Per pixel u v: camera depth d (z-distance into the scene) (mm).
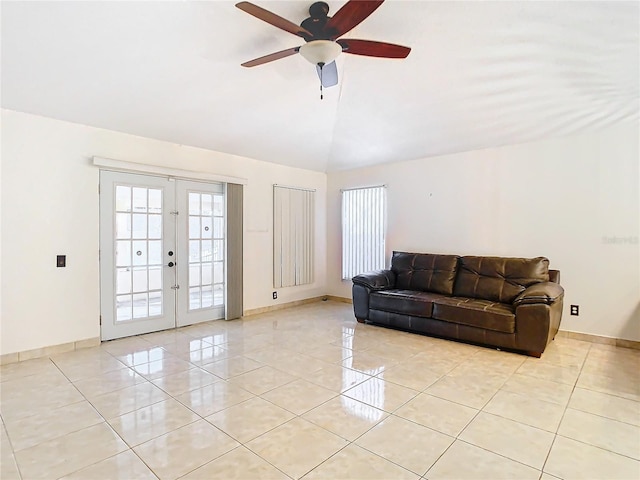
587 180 3900
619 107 3400
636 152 3631
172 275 4445
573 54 2812
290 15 2531
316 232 6266
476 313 3689
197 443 2041
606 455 1926
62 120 3535
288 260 5758
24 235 3348
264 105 3920
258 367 3193
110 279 3922
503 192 4473
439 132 4371
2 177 3227
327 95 3902
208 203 4797
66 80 3037
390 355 3502
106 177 3861
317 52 2229
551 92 3344
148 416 2340
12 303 3291
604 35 2572
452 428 2195
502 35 2719
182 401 2549
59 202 3541
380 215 5641
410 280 4809
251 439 2080
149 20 2523
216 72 3217
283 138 4773
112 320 3957
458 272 4484
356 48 2311
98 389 2736
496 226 4531
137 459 1897
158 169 4172
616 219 3744
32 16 2389
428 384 2830
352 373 3059
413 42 2867
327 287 6477
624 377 2945
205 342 3916
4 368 3146
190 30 2650
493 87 3396
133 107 3547
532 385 2799
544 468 1822
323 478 1750
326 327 4547
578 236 3965
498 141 4367
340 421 2279
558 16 2467
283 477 1757
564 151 4039
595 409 2420
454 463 1862
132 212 4078
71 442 2049
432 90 3564
